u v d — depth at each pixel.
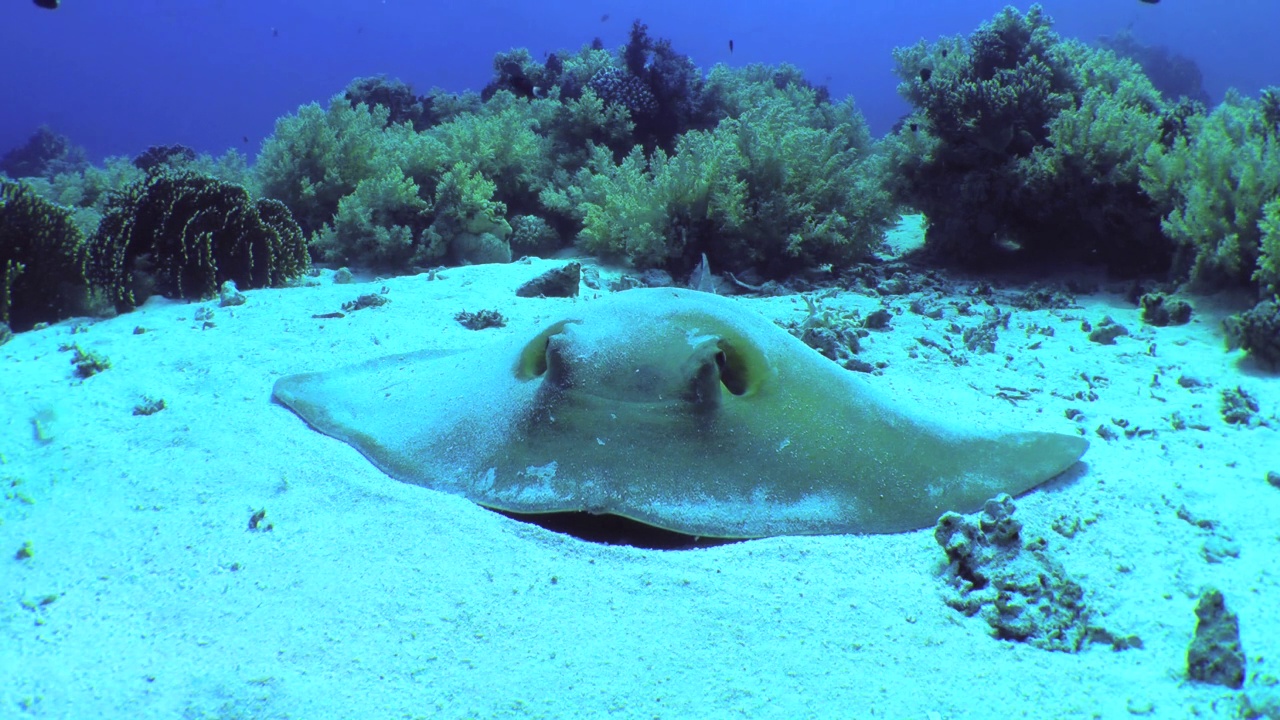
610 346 1.15
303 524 1.06
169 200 2.40
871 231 2.95
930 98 2.86
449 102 4.82
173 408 1.46
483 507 1.07
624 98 3.80
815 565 0.96
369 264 3.00
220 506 1.11
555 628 0.87
